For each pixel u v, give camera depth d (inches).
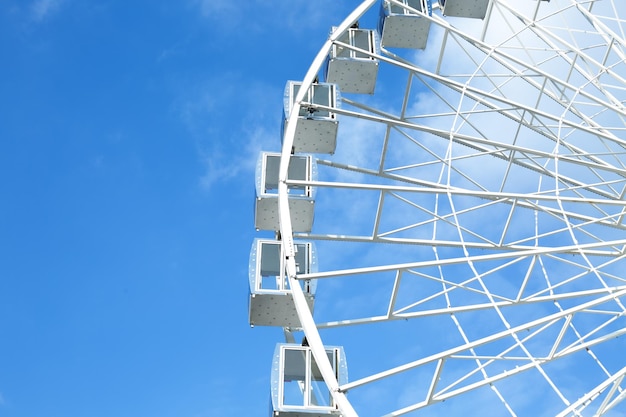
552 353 613.0
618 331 629.6
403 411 561.0
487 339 568.7
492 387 573.6
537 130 791.1
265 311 764.6
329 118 854.5
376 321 666.2
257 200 820.6
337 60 941.2
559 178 788.0
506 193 678.5
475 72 781.3
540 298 663.8
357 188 695.1
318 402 675.4
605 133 758.5
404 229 741.3
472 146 799.7
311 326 607.2
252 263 779.4
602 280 628.1
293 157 841.5
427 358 559.5
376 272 629.3
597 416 603.8
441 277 711.1
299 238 786.2
